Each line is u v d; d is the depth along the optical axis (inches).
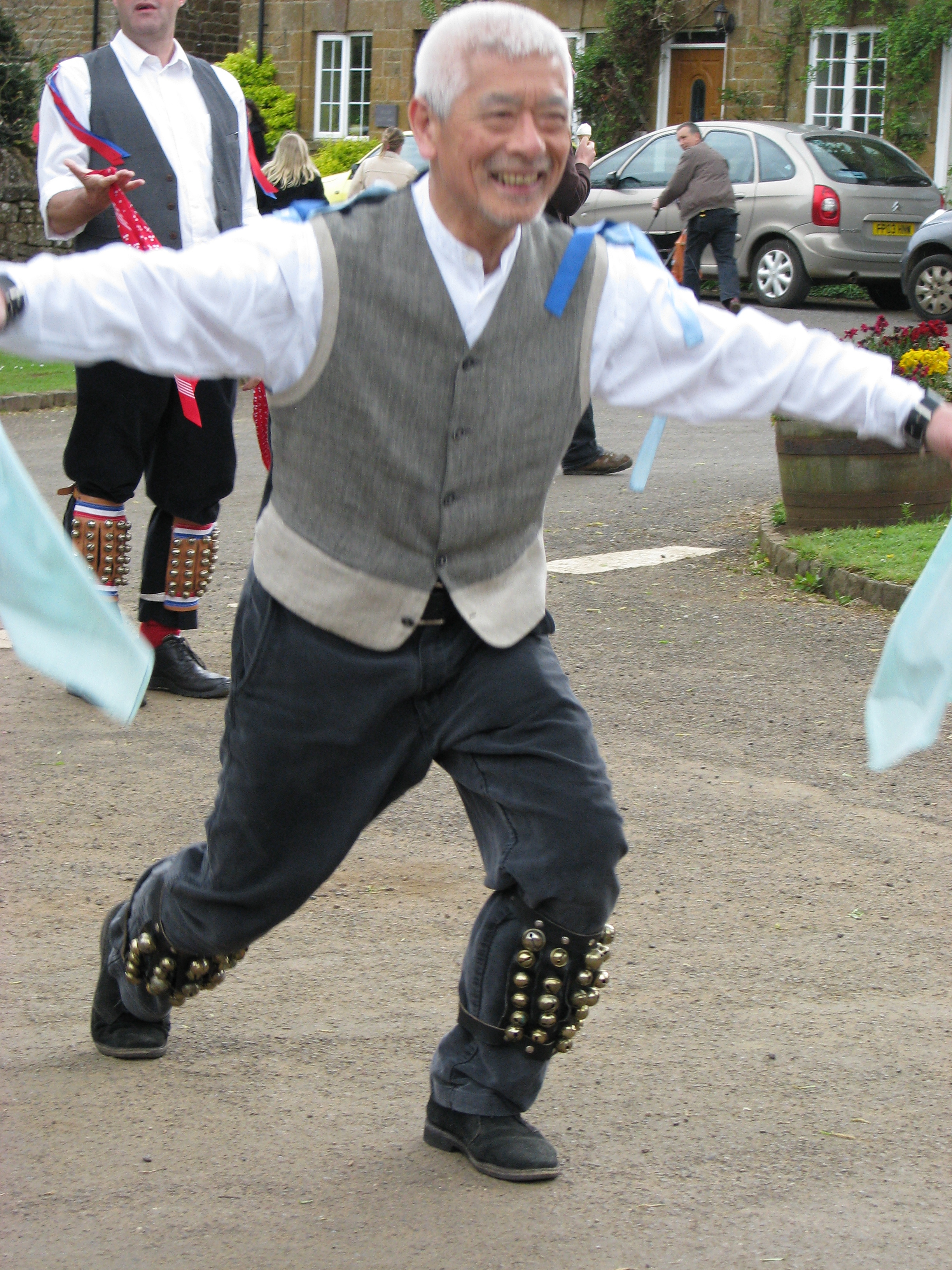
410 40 1263.5
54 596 112.3
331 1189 135.0
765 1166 140.0
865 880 206.4
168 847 211.2
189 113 257.6
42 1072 153.0
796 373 124.3
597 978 132.0
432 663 125.2
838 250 830.5
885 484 381.4
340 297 114.1
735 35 1146.0
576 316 120.3
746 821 226.1
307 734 125.2
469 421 118.0
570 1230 129.6
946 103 1095.0
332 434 118.0
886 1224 131.7
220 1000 168.7
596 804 126.0
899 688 126.1
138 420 259.3
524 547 126.7
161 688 279.3
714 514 433.1
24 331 106.9
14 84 890.7
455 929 188.4
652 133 901.2
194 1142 141.7
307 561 121.8
